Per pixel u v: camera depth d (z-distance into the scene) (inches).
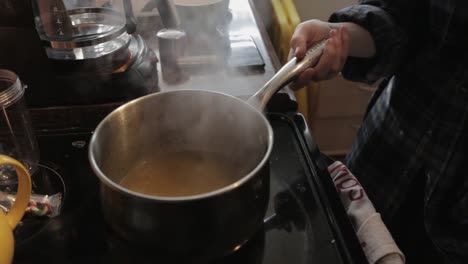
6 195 22.5
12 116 25.3
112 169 21.3
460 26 26.9
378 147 35.2
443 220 30.6
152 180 22.3
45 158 25.5
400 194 33.6
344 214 21.6
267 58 34.3
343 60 28.9
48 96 27.4
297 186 23.5
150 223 16.6
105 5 31.6
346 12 31.6
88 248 20.1
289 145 26.2
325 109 62.7
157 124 22.6
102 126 19.5
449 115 28.8
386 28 30.0
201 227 16.7
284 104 28.6
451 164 29.0
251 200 17.5
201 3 32.8
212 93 21.4
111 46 27.4
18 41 25.8
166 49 31.1
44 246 20.3
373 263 22.0
